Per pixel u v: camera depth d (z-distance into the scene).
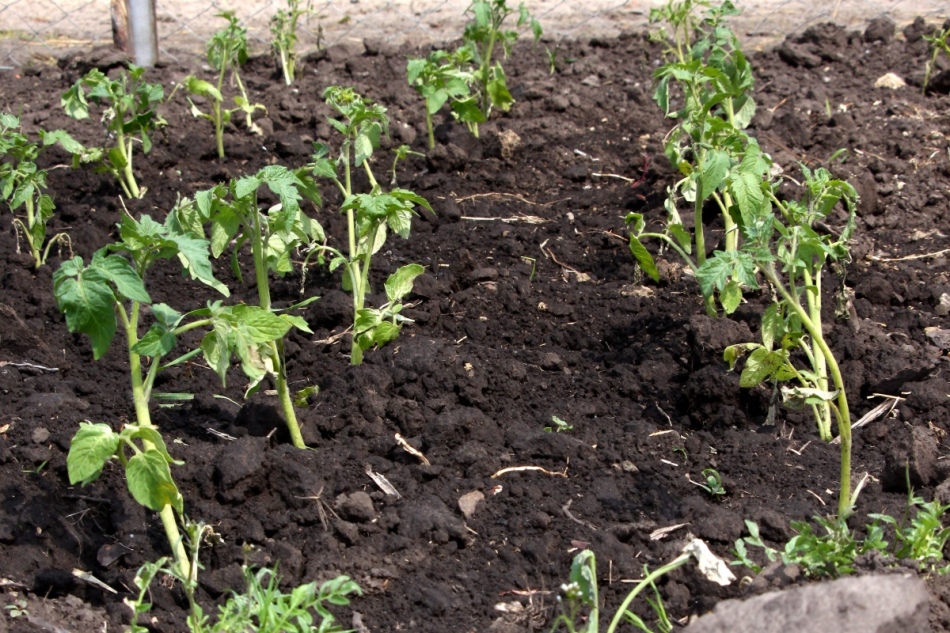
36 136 5.67
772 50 6.03
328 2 6.54
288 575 4.50
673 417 4.79
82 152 5.30
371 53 6.09
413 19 6.49
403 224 4.81
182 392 4.84
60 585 4.50
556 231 5.27
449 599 4.46
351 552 4.53
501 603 4.47
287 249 4.75
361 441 4.71
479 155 5.55
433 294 5.06
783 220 5.18
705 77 5.11
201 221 4.64
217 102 5.52
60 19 6.52
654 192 5.37
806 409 4.76
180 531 4.55
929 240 5.22
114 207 5.36
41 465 4.63
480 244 5.23
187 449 4.65
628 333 4.97
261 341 4.43
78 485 4.62
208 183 5.48
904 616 4.13
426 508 4.58
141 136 5.50
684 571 4.48
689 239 4.93
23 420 4.71
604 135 5.62
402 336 4.97
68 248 5.23
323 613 4.29
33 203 5.39
